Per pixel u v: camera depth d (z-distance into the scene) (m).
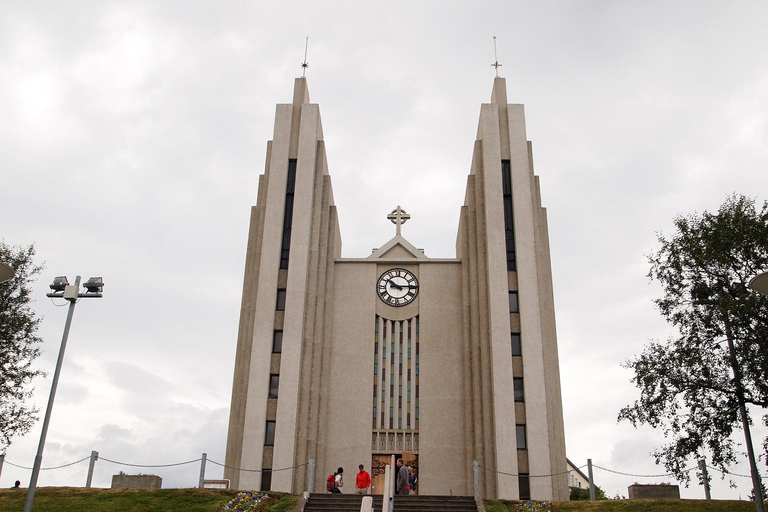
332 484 36.53
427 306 48.47
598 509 32.06
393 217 54.25
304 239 46.19
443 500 33.56
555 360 45.41
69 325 25.39
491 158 48.09
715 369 30.36
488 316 44.66
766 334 28.73
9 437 33.34
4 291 34.88
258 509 31.59
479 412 43.06
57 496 31.97
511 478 39.94
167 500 31.80
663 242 33.06
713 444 29.95
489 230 46.00
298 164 48.31
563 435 43.34
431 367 46.66
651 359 31.45
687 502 31.98
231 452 42.00
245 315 45.62
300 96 51.53
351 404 45.72
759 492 27.06
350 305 48.50
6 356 33.91
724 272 31.27
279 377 42.78
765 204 31.27
